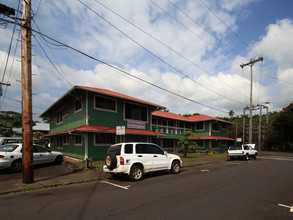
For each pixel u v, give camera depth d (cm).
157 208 484
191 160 1745
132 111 1816
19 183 766
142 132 1778
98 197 586
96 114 1523
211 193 629
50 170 1083
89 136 1490
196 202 532
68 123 1833
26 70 764
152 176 962
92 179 859
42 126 3872
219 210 471
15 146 1062
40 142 1616
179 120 3034
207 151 2845
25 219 419
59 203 529
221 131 3331
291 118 3788
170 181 829
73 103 1731
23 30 778
